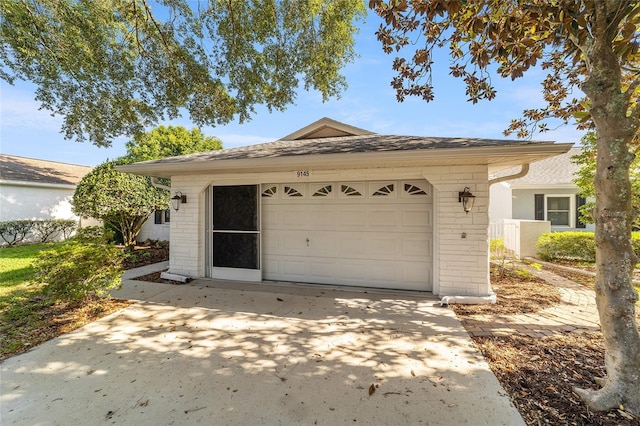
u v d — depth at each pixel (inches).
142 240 538.9
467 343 142.4
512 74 139.2
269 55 263.4
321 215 252.7
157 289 240.8
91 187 401.4
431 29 152.4
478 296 204.8
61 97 288.0
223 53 263.0
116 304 204.2
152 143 765.9
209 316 182.1
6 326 165.8
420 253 230.7
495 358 127.2
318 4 234.4
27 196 525.3
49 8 227.8
